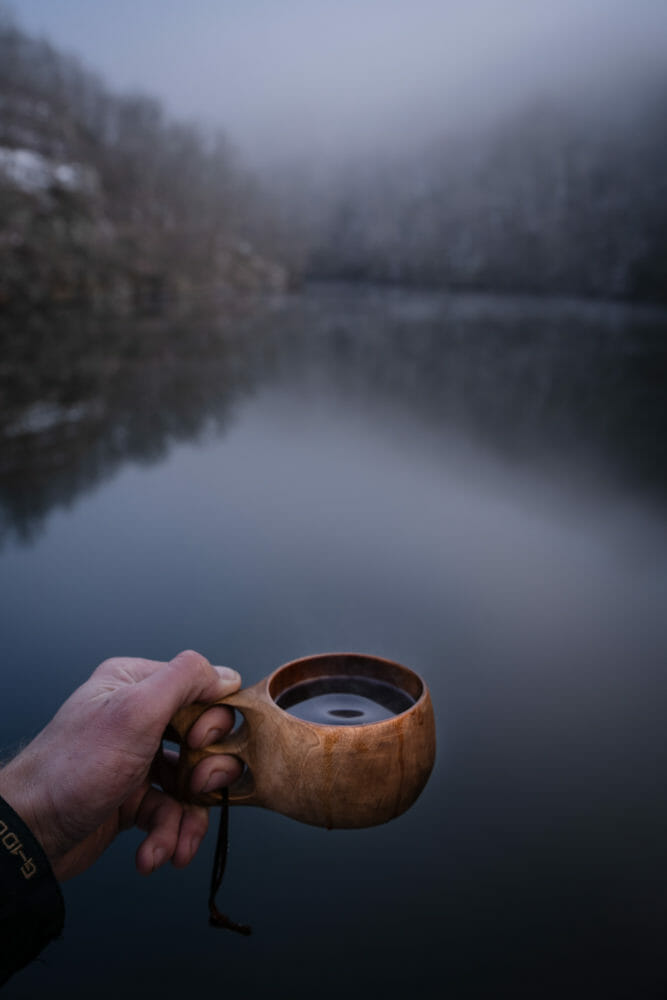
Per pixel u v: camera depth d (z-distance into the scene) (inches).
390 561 72.4
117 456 123.0
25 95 545.3
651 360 284.8
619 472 116.3
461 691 44.1
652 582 65.6
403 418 172.7
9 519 87.0
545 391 217.9
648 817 30.8
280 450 133.4
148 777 25.0
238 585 64.5
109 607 58.4
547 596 61.8
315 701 23.3
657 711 40.9
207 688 22.1
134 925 25.3
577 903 25.8
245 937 24.2
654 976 22.3
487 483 110.0
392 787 20.7
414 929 24.4
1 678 45.4
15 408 160.9
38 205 456.8
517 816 31.2
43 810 20.1
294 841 30.2
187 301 600.7
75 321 391.5
